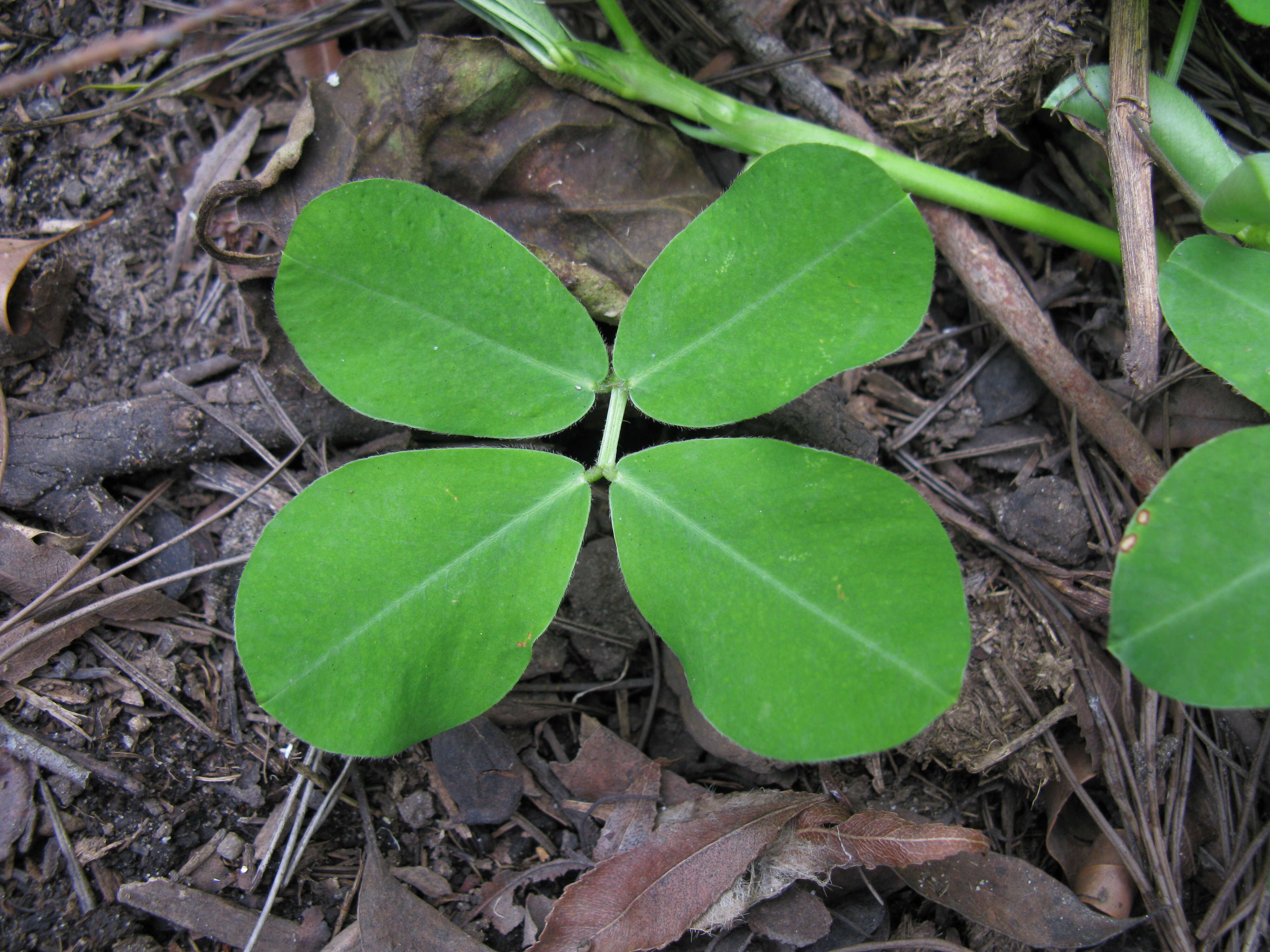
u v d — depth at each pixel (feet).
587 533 0.49
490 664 0.38
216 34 0.52
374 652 0.37
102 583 0.46
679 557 0.38
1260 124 0.49
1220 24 0.49
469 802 0.46
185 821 0.45
